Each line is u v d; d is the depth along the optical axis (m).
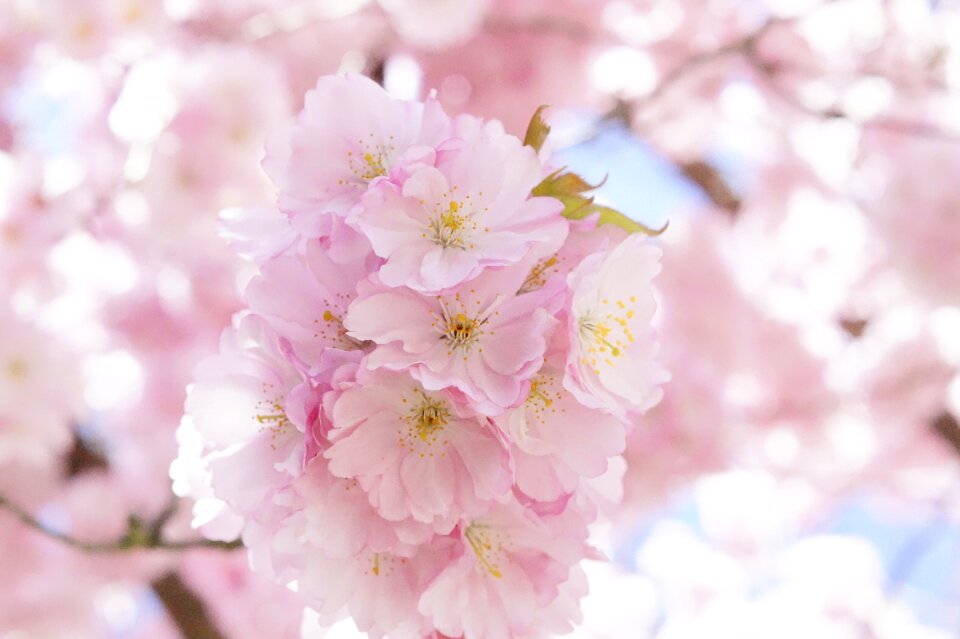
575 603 0.50
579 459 0.48
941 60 1.24
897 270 1.09
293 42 1.21
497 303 0.48
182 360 1.14
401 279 0.47
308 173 0.50
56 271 1.06
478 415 0.47
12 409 0.97
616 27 1.28
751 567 1.55
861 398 1.21
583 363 0.48
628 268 0.49
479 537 0.49
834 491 1.37
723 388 1.14
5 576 1.14
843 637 1.57
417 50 1.22
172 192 0.97
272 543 0.49
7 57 1.12
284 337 0.48
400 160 0.49
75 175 1.06
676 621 1.60
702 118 1.34
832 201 1.33
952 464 1.32
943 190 1.06
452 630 0.48
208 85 0.97
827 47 1.29
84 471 1.19
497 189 0.48
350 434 0.47
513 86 1.24
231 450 0.49
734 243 1.29
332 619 0.49
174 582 1.14
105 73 1.09
